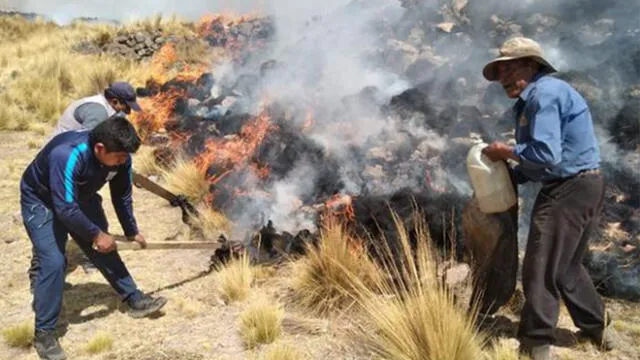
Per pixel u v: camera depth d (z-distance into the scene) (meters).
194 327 4.21
